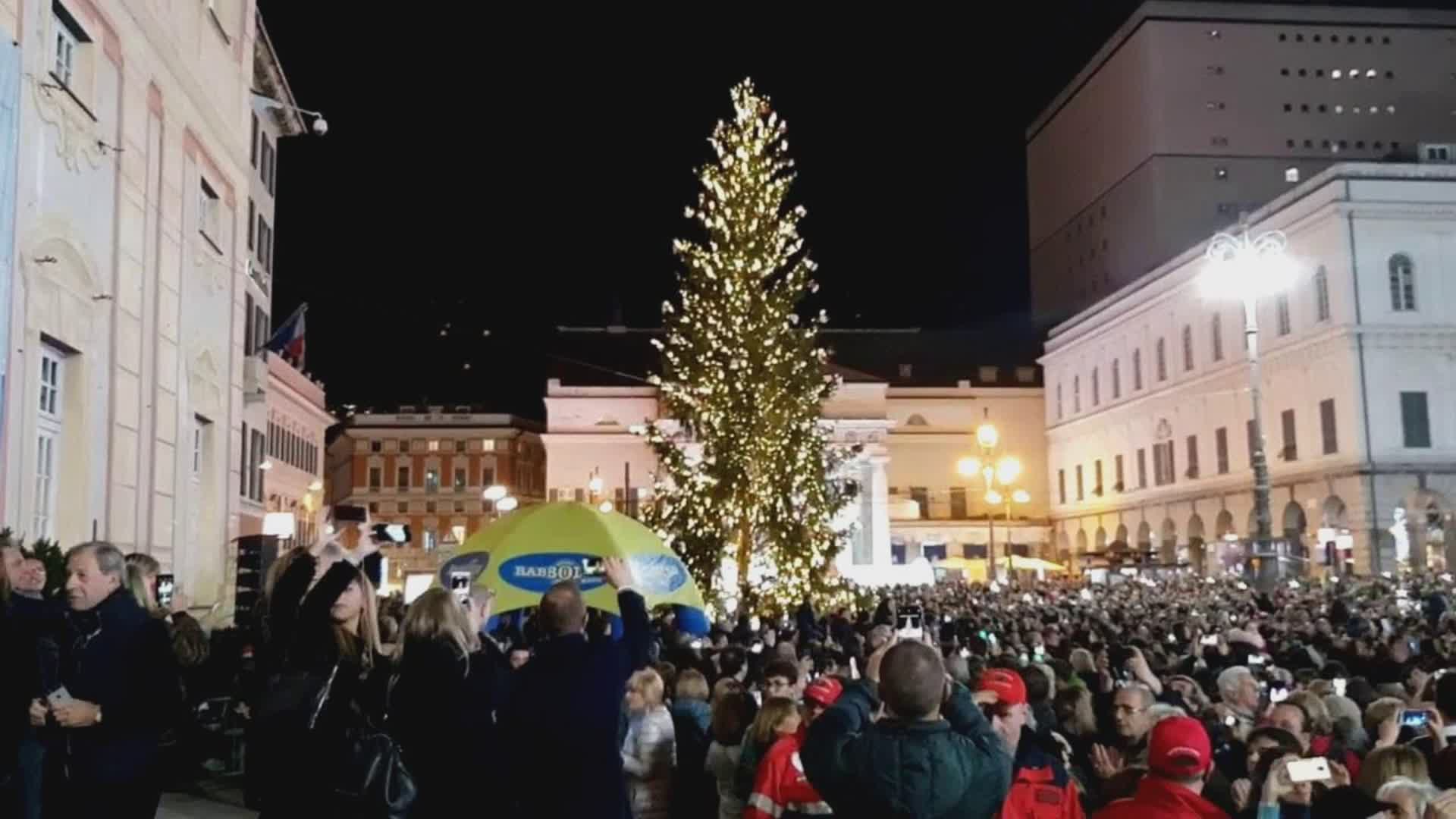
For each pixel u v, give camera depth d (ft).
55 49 55.16
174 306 72.59
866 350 340.80
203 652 37.19
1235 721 30.04
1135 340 271.49
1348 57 330.95
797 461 98.89
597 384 304.09
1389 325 195.11
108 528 60.49
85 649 23.71
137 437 65.51
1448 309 197.16
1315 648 52.60
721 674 40.24
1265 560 98.07
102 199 59.88
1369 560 189.78
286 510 179.52
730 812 27.76
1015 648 51.49
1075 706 30.09
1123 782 22.22
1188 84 327.06
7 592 24.44
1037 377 334.65
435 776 20.29
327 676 19.97
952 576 246.88
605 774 21.94
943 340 345.92
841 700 18.34
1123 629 67.41
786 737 23.85
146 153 66.90
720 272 99.76
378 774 19.26
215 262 82.84
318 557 22.13
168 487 71.36
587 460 294.46
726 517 97.19
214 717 50.01
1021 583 175.52
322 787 19.36
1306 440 207.41
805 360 101.55
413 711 20.39
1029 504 323.37
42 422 54.44
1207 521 238.68
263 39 120.37
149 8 67.05
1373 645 51.13
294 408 188.34
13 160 36.24
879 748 16.49
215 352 83.46
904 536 311.47
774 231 101.40
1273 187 325.62
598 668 22.35
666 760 29.66
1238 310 227.20
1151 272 261.24
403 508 329.52
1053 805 21.16
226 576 84.94
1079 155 372.79
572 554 34.04
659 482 123.54
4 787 24.03
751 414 97.96
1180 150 325.21
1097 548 290.15
